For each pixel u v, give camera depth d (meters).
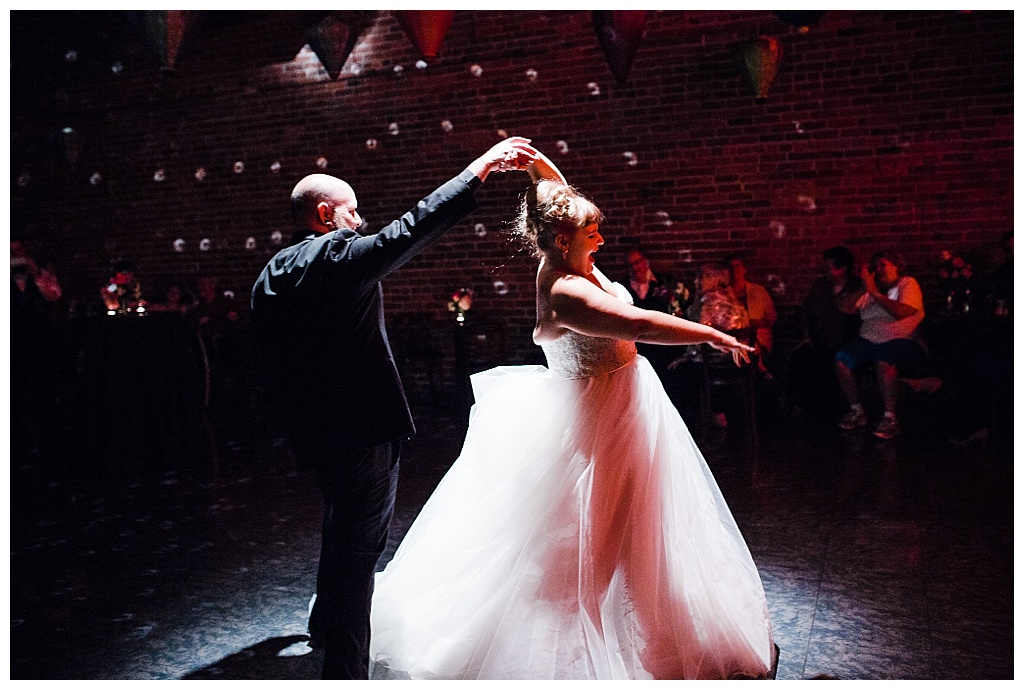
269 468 5.10
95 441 5.06
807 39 6.29
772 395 6.48
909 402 6.04
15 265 6.10
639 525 2.29
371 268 2.14
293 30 7.62
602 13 4.15
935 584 2.98
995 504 3.87
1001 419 5.38
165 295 8.34
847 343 5.97
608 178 6.88
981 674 2.33
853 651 2.49
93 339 5.02
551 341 2.36
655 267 6.80
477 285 7.25
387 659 2.48
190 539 3.80
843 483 4.33
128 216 8.42
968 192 6.00
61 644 2.73
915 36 6.04
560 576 2.27
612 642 2.24
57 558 3.60
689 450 2.47
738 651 2.33
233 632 2.79
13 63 8.63
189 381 5.34
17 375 5.83
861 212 6.27
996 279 5.21
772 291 6.54
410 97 7.34
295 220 2.37
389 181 7.48
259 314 2.27
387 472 2.34
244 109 7.88
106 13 8.23
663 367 6.01
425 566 2.50
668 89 6.66
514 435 2.40
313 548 3.62
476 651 2.34
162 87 8.14
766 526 3.71
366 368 2.26
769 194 6.48
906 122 6.11
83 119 8.48
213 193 8.08
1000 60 5.84
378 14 7.38
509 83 7.05
